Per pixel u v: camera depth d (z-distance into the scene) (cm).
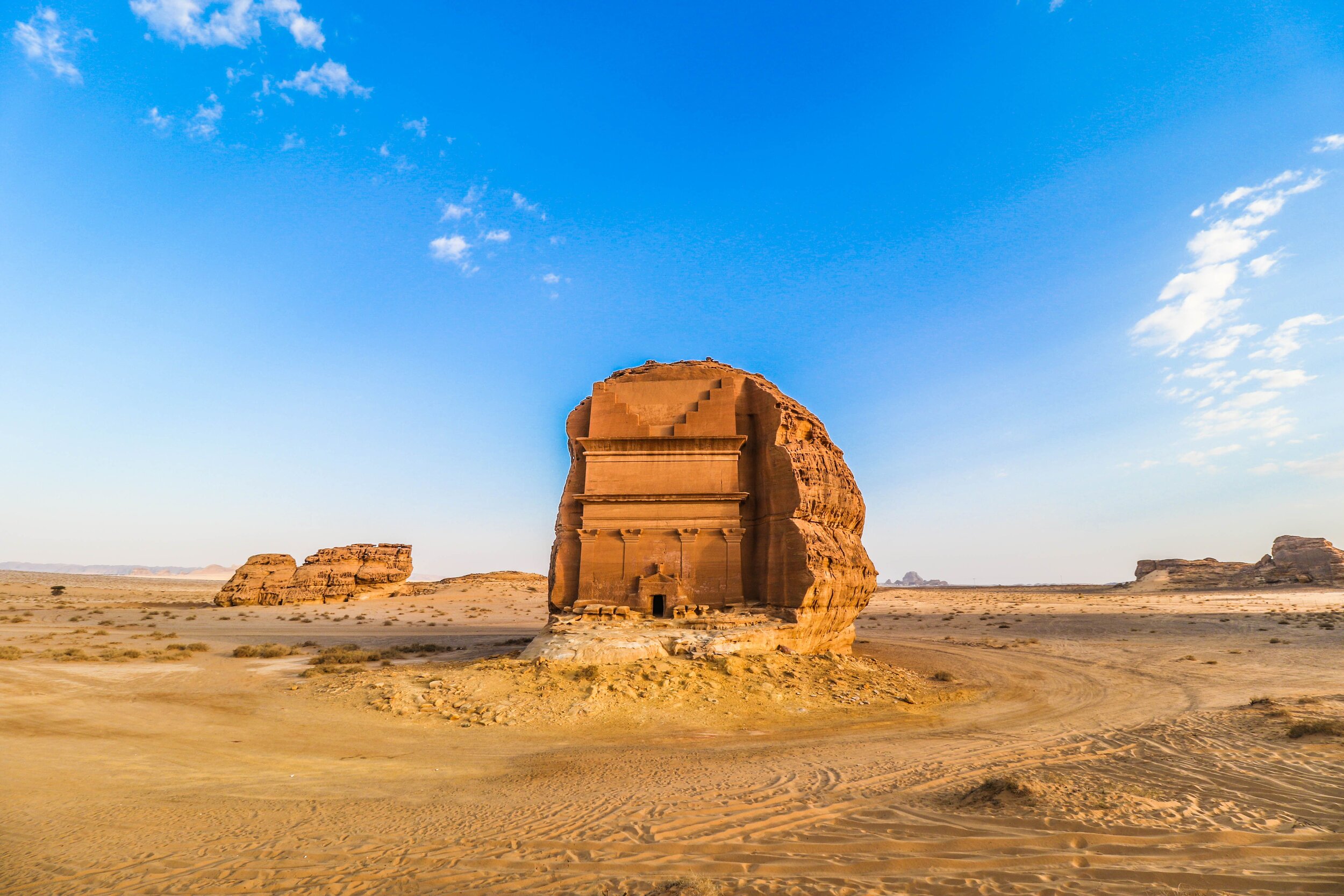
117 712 2303
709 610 3456
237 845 1111
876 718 2480
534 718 2377
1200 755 1548
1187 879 837
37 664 3294
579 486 3944
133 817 1270
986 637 5859
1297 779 1294
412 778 1638
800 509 3509
